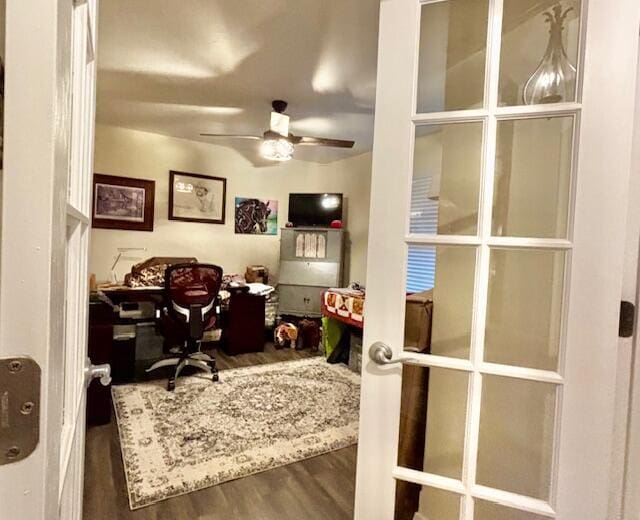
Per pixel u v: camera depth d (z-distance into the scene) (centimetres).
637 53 95
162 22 203
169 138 425
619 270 96
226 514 170
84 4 65
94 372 88
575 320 99
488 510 115
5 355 34
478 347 112
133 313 355
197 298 311
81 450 83
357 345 353
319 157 502
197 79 274
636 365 100
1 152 37
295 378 333
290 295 473
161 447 218
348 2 182
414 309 120
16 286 34
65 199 42
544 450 108
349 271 499
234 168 471
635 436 100
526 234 113
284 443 228
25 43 34
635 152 98
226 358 388
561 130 107
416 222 117
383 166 115
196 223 446
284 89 286
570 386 100
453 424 122
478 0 118
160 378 327
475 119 111
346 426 251
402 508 123
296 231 475
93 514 165
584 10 98
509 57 113
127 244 405
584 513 100
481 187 112
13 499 34
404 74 112
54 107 35
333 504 179
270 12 192
